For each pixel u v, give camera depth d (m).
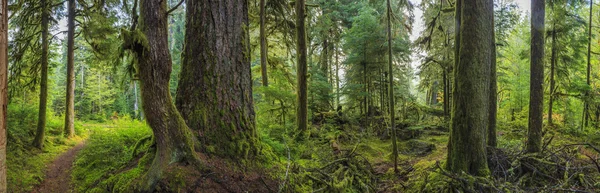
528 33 16.67
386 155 8.79
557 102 13.75
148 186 3.60
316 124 12.52
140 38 3.42
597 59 15.36
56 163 8.21
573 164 6.23
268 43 12.18
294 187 4.43
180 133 3.87
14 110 10.83
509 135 10.64
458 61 5.89
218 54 4.46
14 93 10.70
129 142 7.06
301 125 9.24
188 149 3.89
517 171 6.12
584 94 12.24
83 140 12.15
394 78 14.36
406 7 8.80
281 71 11.42
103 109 25.72
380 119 13.20
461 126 5.80
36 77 11.21
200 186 3.70
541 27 6.96
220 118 4.35
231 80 4.52
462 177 5.28
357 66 12.77
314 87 13.58
